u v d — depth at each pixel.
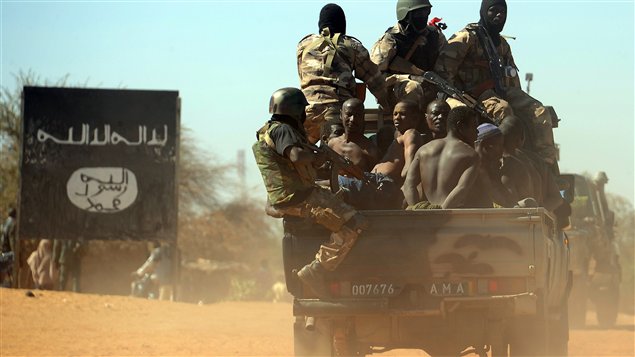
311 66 43.34
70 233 104.56
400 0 46.47
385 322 32.91
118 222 104.81
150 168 105.38
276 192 32.03
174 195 105.25
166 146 105.44
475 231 31.36
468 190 34.88
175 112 105.62
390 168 38.50
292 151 31.56
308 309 32.03
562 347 41.53
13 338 57.03
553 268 35.12
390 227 31.67
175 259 105.00
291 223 33.03
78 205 104.81
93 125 105.44
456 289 31.53
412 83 44.19
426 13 46.28
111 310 75.94
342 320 33.03
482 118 44.66
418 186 36.09
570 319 74.31
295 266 32.84
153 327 65.88
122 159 105.25
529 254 31.16
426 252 31.50
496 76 48.09
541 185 41.28
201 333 61.72
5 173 160.75
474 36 48.41
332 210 31.56
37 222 104.56
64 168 105.00
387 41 46.38
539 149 47.28
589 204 78.12
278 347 53.66
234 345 54.62
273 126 32.19
